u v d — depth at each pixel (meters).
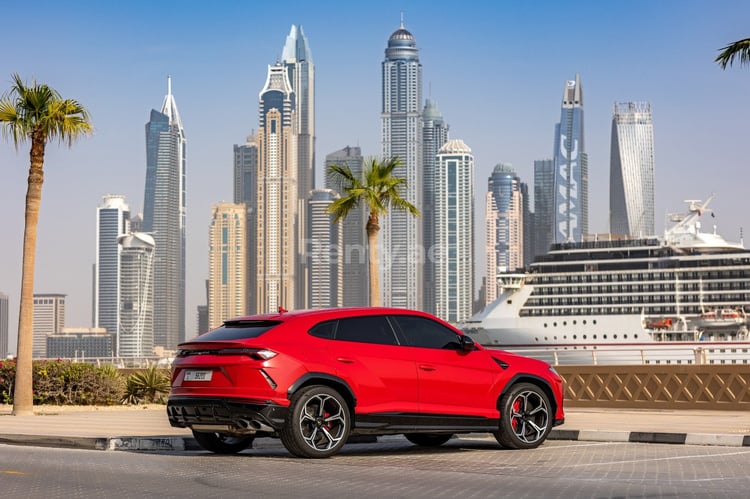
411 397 14.69
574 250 106.38
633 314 103.25
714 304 101.75
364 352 14.52
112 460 14.29
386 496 10.33
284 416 13.83
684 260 102.44
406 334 14.98
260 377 13.80
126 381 33.25
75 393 31.59
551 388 16.03
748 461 13.79
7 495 10.43
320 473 12.42
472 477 11.99
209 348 14.31
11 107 25.48
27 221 25.78
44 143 25.95
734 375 26.77
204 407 14.13
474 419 15.19
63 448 16.83
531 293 107.38
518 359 15.89
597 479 11.75
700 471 12.59
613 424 20.41
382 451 15.72
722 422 20.95
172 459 14.36
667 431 17.77
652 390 28.23
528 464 13.48
